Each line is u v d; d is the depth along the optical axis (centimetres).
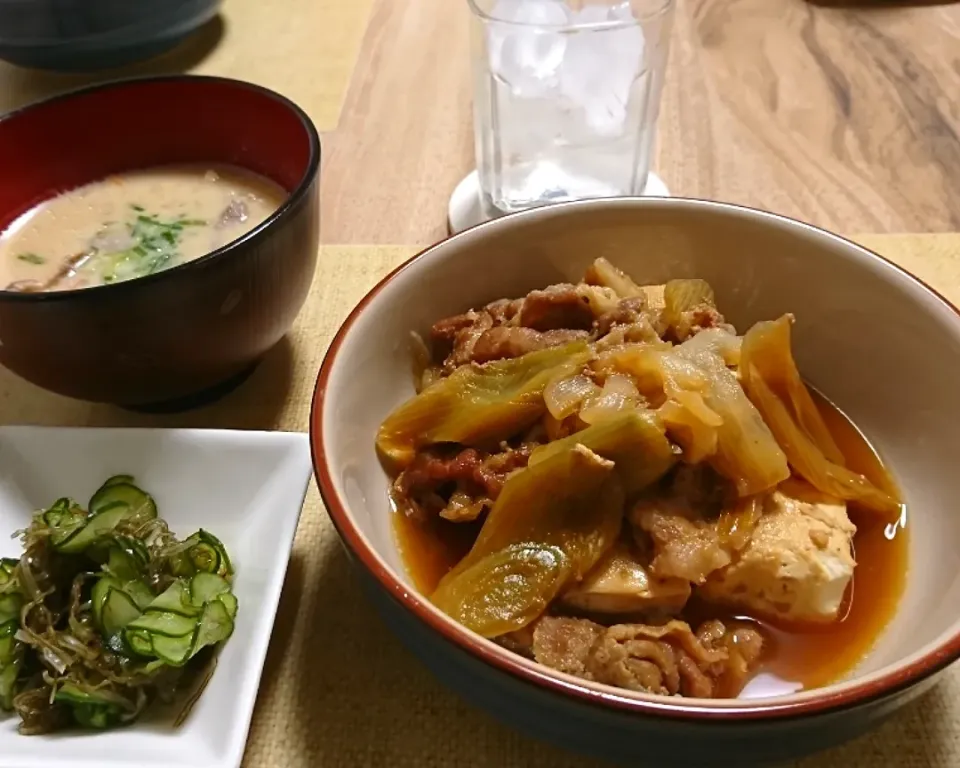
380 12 58
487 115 41
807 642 27
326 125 49
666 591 26
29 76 54
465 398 29
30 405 35
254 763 25
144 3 50
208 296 29
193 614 26
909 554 29
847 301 31
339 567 29
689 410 27
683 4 58
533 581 26
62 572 28
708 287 32
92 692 25
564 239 33
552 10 41
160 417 34
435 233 41
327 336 36
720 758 22
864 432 32
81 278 34
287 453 30
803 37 55
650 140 42
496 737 25
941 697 26
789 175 44
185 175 38
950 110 48
